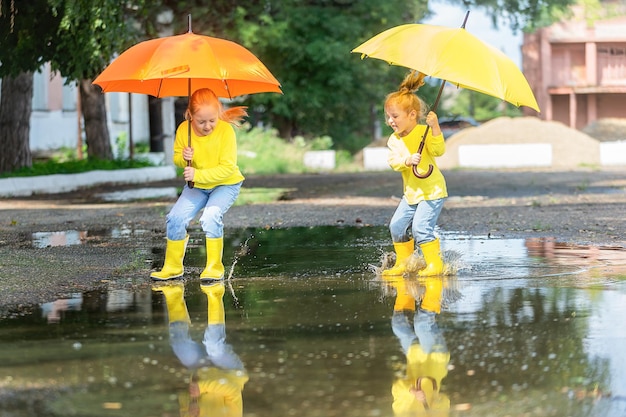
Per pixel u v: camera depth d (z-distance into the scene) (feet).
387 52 34.50
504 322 26.14
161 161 149.89
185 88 39.81
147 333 25.30
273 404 18.40
